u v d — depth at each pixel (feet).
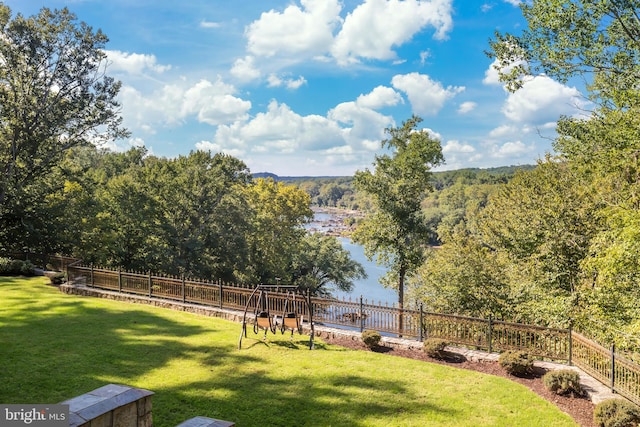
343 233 355.15
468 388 32.07
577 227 55.47
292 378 32.24
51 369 30.58
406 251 89.40
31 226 85.76
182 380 30.60
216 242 136.67
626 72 42.86
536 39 45.91
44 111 91.97
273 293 48.52
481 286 69.97
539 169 70.74
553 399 30.86
